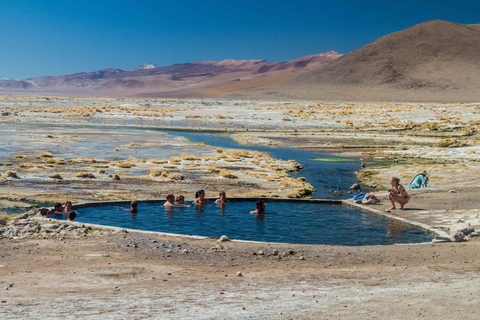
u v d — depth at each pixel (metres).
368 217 21.12
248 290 9.58
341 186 31.36
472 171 33.34
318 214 21.73
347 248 14.95
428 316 7.44
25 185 26.75
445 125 74.12
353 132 73.44
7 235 14.98
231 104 153.12
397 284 10.08
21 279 10.18
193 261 12.66
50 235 15.21
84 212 21.03
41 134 60.03
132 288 9.66
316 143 59.34
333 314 7.71
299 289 9.68
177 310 8.04
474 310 7.73
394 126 77.31
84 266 11.58
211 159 40.97
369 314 7.65
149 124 84.81
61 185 27.27
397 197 22.23
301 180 32.50
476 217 19.61
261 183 30.38
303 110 109.38
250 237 17.42
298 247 14.88
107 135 61.56
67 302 8.47
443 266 12.10
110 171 33.31
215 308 8.17
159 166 36.16
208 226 19.06
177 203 23.42
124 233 16.00
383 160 45.19
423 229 18.50
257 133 71.19
